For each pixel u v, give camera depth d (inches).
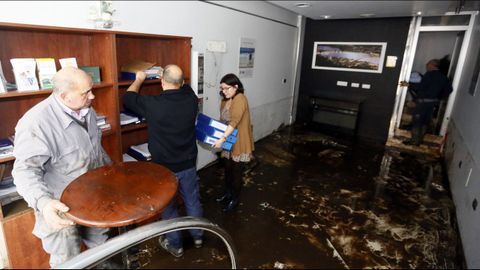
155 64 100.2
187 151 74.5
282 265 80.2
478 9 147.8
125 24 91.2
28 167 48.7
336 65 215.2
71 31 70.1
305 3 148.3
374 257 84.6
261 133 195.6
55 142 53.3
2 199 65.6
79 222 39.4
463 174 113.3
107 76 79.3
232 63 147.2
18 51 68.0
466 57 165.3
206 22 123.6
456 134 144.3
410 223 103.0
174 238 70.8
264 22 167.0
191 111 72.2
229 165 103.3
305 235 93.7
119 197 45.0
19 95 60.3
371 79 203.8
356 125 208.5
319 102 220.2
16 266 65.4
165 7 103.3
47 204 43.0
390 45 191.6
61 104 54.1
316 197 119.0
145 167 56.1
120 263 42.1
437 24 174.7
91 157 60.6
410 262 83.1
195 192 79.7
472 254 80.0
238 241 89.4
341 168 151.2
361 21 198.1
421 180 140.4
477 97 113.0
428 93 175.9
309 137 202.8
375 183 134.9
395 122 200.7
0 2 63.8
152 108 67.3
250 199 115.3
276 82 198.7
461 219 100.3
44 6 71.4
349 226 99.6
